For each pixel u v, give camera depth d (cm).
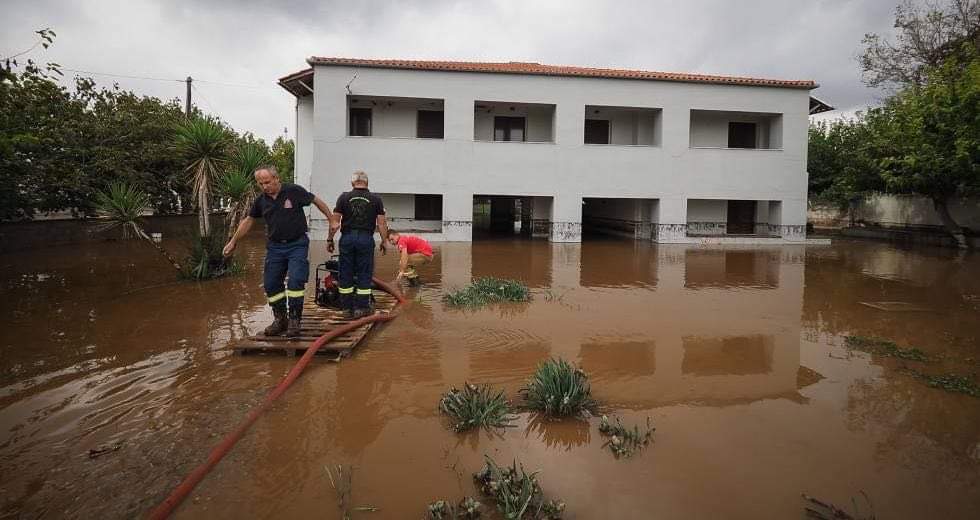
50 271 1062
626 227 2216
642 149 1925
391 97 1822
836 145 2359
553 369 410
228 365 483
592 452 326
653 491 283
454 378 457
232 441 328
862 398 421
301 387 430
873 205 2338
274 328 548
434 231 1914
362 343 562
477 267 1212
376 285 804
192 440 335
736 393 430
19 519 253
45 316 673
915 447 338
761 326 664
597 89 1891
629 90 1905
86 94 1659
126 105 1789
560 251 1600
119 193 898
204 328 618
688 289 946
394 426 361
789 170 1991
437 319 677
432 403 402
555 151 1888
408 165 1831
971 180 1584
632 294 887
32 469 298
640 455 323
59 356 507
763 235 2062
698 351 550
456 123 1842
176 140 988
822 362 516
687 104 1928
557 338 592
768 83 1938
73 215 1622
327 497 275
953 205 1962
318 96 1781
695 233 2120
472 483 291
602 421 356
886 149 1741
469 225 1866
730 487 288
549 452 326
